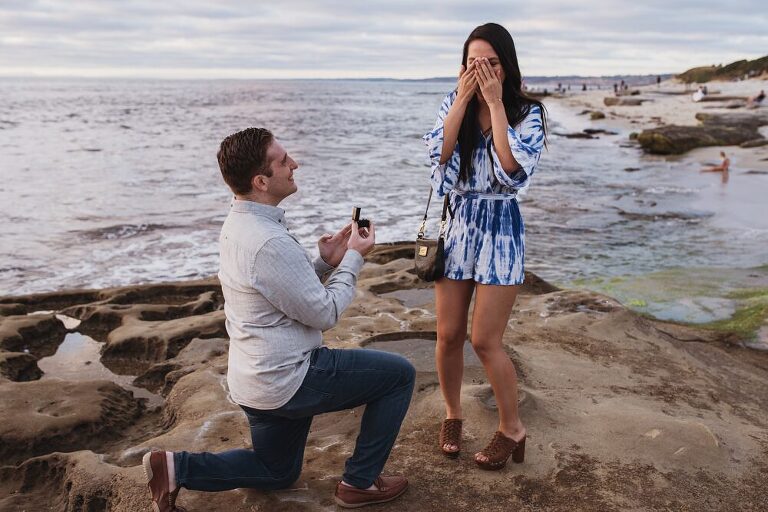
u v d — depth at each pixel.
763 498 3.11
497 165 2.77
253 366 2.56
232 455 2.87
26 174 19.91
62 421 4.08
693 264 9.72
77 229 12.30
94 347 5.98
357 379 2.70
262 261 2.47
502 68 2.83
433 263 3.00
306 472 3.25
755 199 15.46
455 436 3.35
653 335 5.59
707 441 3.48
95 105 89.38
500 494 3.05
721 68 106.06
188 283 7.71
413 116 69.12
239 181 2.53
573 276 9.21
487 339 3.01
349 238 2.92
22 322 6.15
